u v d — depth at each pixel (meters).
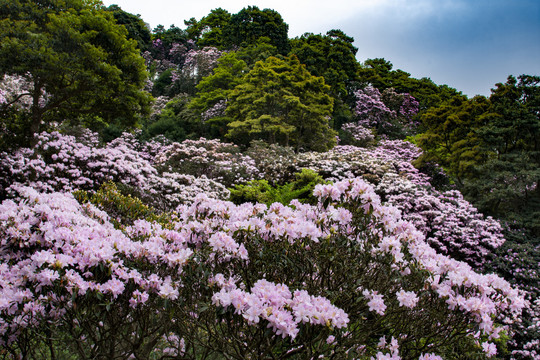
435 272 2.74
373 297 2.43
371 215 3.12
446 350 3.14
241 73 28.59
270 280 2.82
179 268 2.35
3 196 7.97
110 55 11.17
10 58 9.06
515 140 14.77
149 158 19.23
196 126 25.89
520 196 11.98
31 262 2.30
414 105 39.75
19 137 9.14
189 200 9.77
